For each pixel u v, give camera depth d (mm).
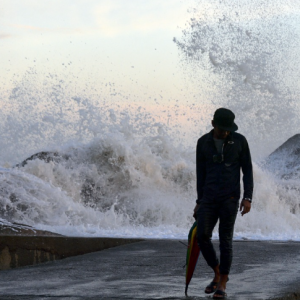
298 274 10594
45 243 13211
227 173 9031
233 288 9172
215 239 16766
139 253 13695
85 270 11523
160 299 8406
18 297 8656
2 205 20156
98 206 24750
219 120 8930
